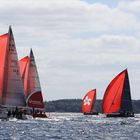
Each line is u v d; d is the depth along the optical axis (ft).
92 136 535.19
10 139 485.15
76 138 508.94
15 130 574.97
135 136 542.57
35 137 506.89
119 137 528.63
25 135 524.52
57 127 647.15
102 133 576.20
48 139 492.54
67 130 604.49
